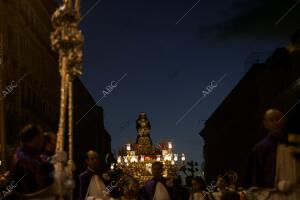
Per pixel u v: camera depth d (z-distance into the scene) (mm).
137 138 26672
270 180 7258
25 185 6914
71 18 7254
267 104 46062
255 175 7363
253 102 53969
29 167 6945
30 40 40719
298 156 7141
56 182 6844
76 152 62594
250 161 7426
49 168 6996
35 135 7148
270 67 44188
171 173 24359
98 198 11578
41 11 44469
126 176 23391
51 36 7309
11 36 34906
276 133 7305
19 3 36594
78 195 11812
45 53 46750
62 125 7102
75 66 7258
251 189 7371
